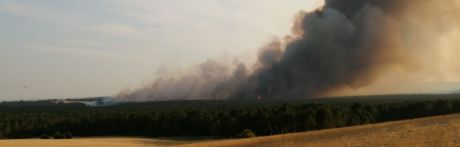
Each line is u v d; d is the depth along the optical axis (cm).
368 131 3959
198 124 10800
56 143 8144
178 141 9194
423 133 2838
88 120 12719
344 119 9206
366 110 10706
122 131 12338
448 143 2202
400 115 11275
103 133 12562
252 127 9450
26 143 8088
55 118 13675
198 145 4962
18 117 13862
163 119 11406
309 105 10131
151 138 10738
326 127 8750
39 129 12706
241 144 4072
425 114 11206
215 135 10250
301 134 4938
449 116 5844
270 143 3506
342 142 2823
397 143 2403
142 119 11994
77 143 8150
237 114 10075
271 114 9394
